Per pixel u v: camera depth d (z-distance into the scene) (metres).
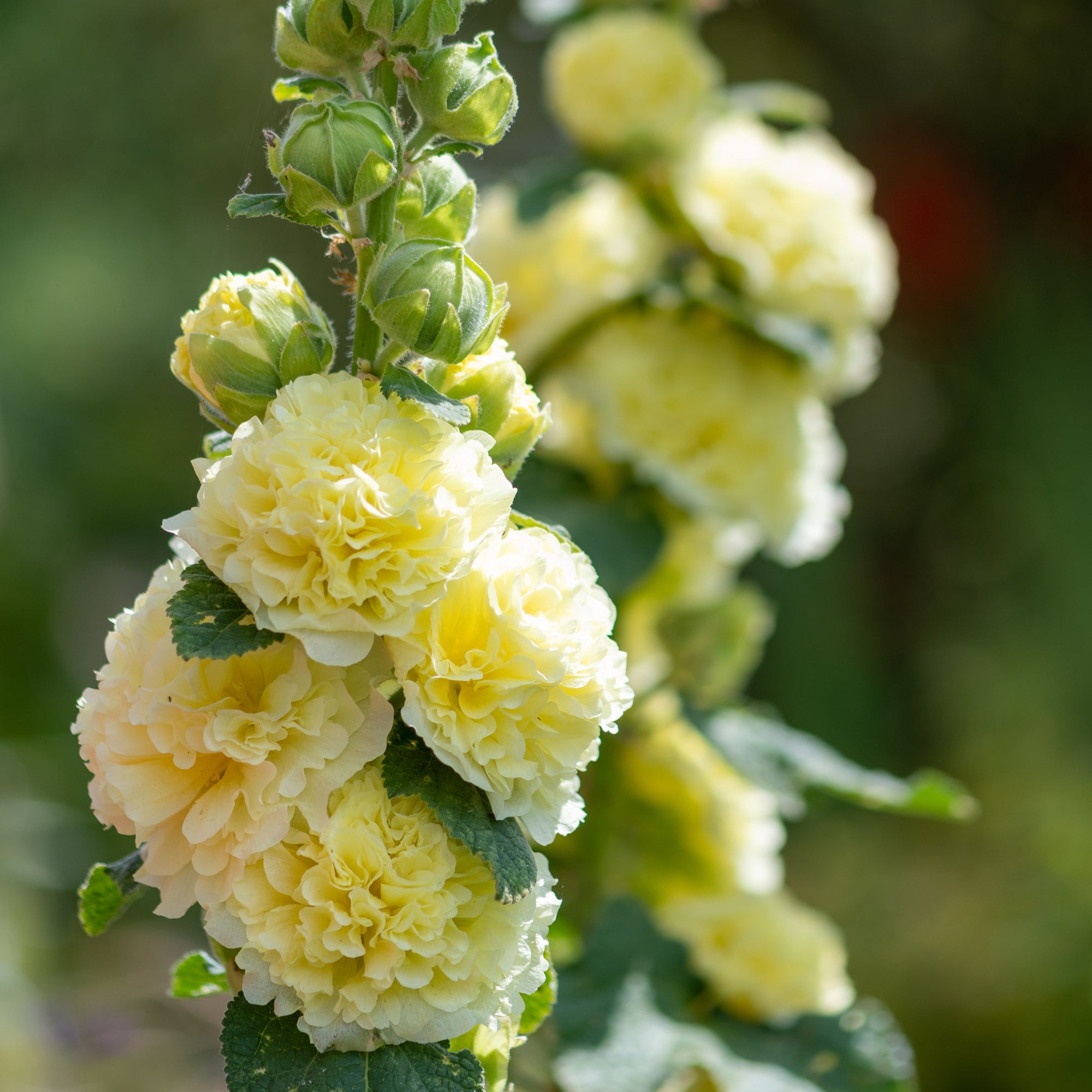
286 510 0.93
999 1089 2.36
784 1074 1.23
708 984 1.27
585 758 0.96
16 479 3.91
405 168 0.99
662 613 1.41
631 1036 1.23
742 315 1.30
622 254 1.41
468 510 0.95
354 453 0.94
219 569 0.94
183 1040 2.18
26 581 3.83
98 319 3.96
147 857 0.95
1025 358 3.19
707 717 1.35
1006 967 2.44
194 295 3.76
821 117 1.49
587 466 1.38
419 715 0.94
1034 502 3.16
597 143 1.39
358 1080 0.94
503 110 0.99
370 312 0.97
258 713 0.94
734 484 1.30
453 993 0.95
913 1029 2.45
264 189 1.80
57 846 2.61
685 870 1.35
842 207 1.39
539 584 0.96
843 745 3.05
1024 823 2.75
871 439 3.45
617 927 1.27
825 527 1.38
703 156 1.42
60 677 3.79
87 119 3.57
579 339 1.35
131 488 4.17
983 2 3.15
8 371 3.88
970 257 3.16
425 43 0.97
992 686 3.11
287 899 0.95
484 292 0.97
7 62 3.51
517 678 0.95
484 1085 0.95
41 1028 2.08
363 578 0.93
